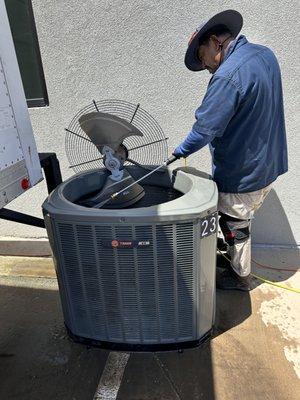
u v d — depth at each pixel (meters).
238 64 1.83
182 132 2.83
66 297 2.04
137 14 2.57
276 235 3.03
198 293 1.92
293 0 2.38
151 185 2.37
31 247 3.32
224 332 2.21
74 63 2.77
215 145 2.10
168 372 1.97
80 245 1.83
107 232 1.76
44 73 2.83
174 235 1.74
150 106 2.80
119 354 2.10
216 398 1.81
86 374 1.99
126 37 2.64
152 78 2.72
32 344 2.22
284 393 1.82
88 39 2.68
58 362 2.08
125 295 1.92
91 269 1.88
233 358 2.03
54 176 2.38
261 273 2.75
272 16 2.44
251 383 1.88
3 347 2.21
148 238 1.75
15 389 1.93
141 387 1.90
